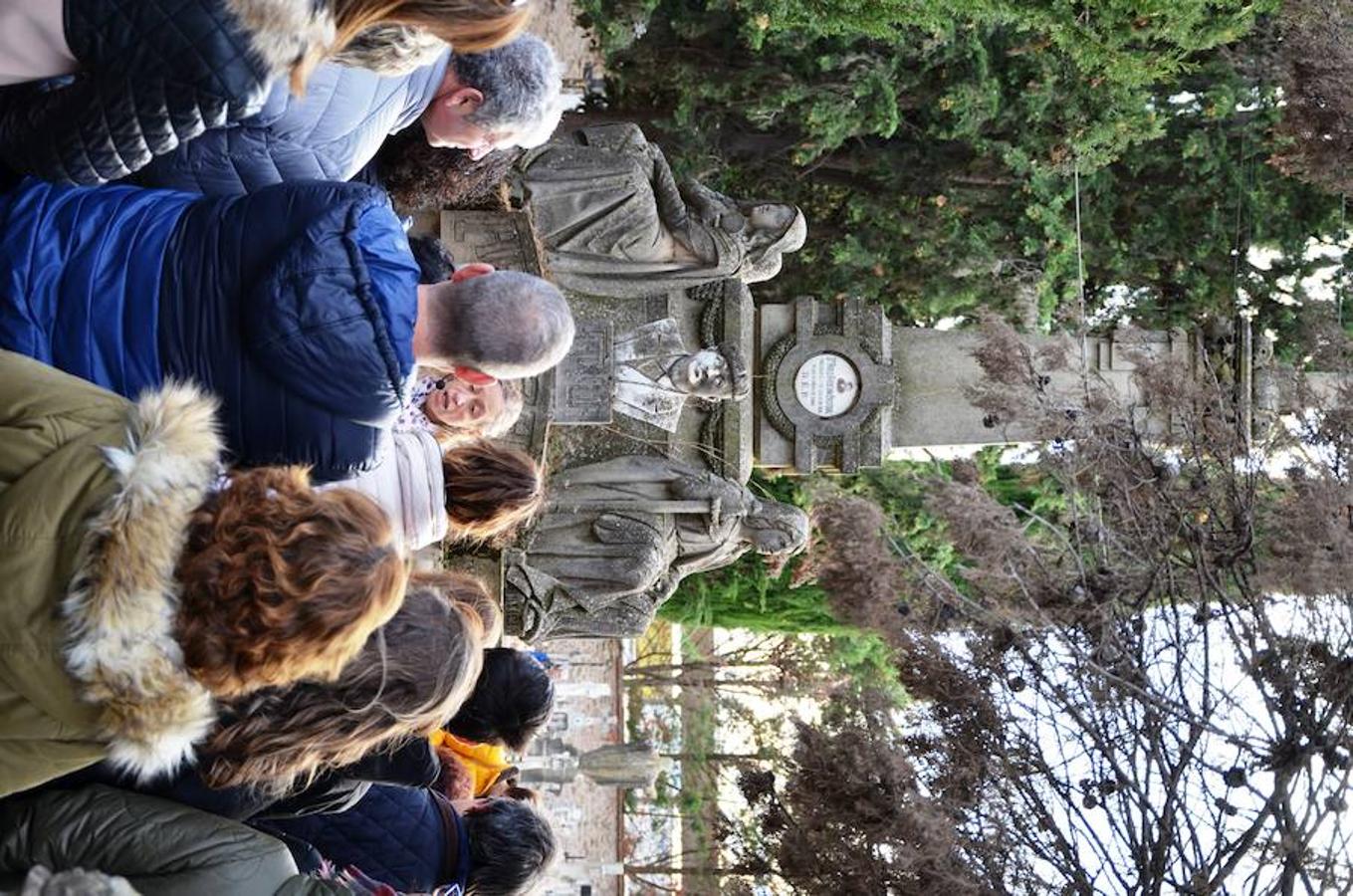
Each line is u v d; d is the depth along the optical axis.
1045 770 5.34
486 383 4.06
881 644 13.41
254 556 2.40
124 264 3.07
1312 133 7.01
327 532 2.46
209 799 3.06
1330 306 10.15
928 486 5.79
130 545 2.37
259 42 2.80
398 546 2.69
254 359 3.07
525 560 8.48
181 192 3.25
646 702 16.02
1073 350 8.23
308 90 3.74
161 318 3.06
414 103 4.17
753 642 17.78
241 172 3.80
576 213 8.52
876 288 12.43
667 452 8.71
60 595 2.37
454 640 2.86
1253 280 11.79
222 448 2.83
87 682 2.39
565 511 8.55
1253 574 5.56
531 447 8.05
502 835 4.20
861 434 9.07
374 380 3.12
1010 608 5.56
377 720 2.76
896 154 12.02
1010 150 11.30
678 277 8.72
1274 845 5.12
